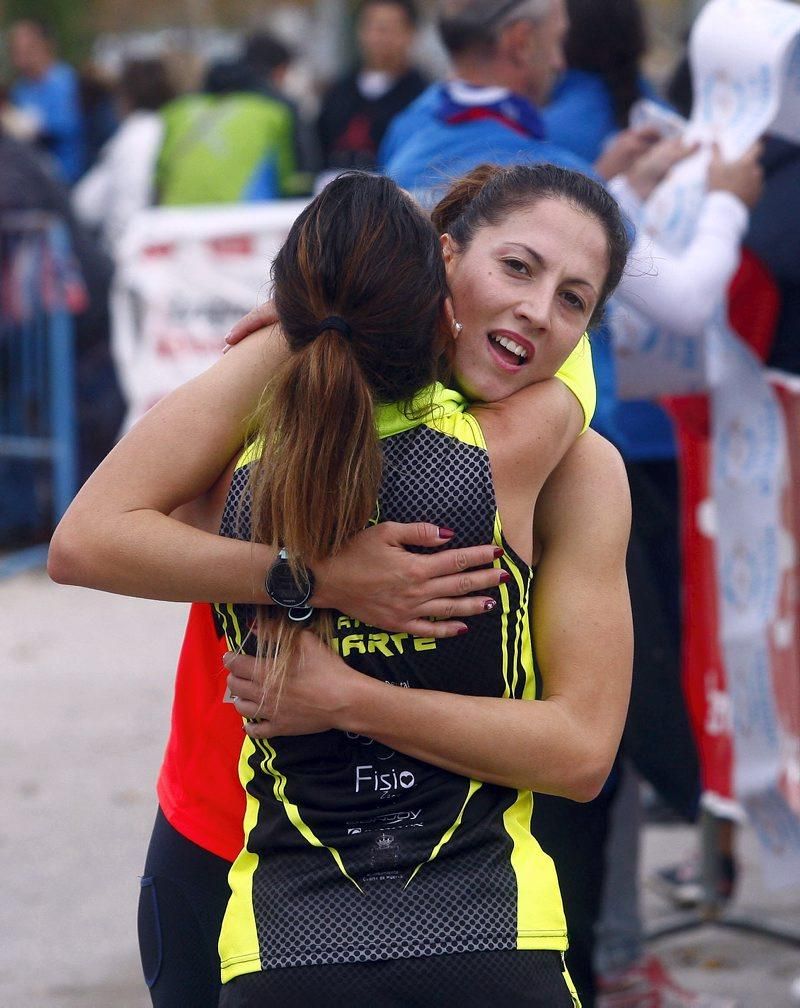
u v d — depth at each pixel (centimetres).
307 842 676
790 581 1205
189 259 2514
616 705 718
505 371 702
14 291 2603
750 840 1648
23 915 1417
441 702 678
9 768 1772
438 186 849
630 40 1256
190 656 768
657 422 1284
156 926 757
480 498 674
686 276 1063
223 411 707
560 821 969
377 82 3303
